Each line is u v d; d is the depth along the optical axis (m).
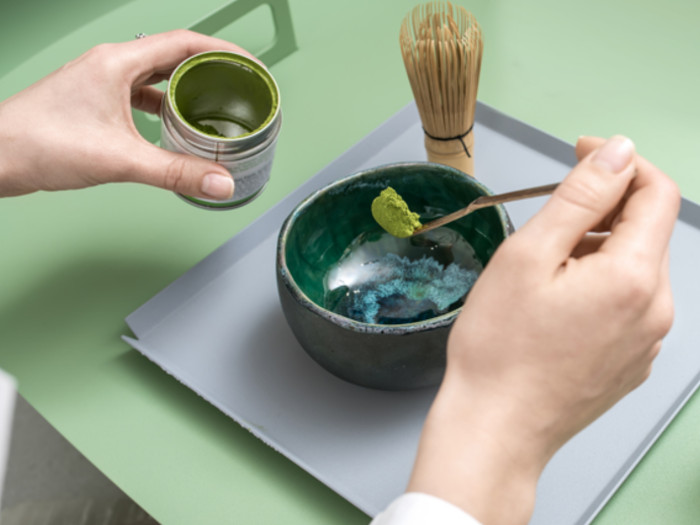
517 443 0.45
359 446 0.60
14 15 0.83
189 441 0.61
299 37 0.80
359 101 0.76
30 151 0.61
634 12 0.79
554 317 0.44
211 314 0.66
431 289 0.64
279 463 0.60
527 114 0.74
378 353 0.56
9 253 0.70
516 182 0.70
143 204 0.72
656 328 0.45
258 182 0.61
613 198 0.45
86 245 0.70
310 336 0.58
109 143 0.61
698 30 0.77
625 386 0.47
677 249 0.65
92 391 0.64
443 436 0.45
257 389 0.62
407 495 0.43
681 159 0.70
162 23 0.81
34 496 0.97
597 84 0.75
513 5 0.80
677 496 0.58
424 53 0.60
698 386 0.60
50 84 0.62
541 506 0.57
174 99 0.58
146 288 0.68
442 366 0.57
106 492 0.97
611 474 0.58
